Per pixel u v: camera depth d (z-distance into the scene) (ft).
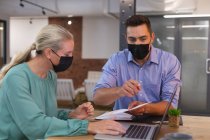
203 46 19.61
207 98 19.80
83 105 5.74
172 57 6.64
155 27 20.13
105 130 4.58
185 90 20.12
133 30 6.02
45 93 5.40
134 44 6.12
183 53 19.95
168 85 6.34
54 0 21.90
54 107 5.60
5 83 4.80
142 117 5.78
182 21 19.79
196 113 20.03
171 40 20.02
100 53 29.30
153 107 5.82
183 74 20.04
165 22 20.01
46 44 4.85
